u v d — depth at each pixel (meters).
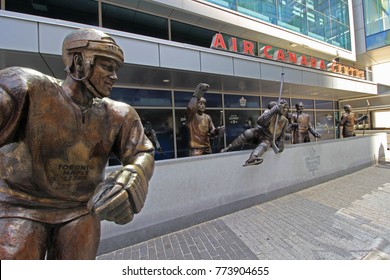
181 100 9.73
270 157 5.87
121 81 8.10
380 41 16.23
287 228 4.14
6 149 1.22
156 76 7.75
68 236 1.34
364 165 9.20
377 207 5.00
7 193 1.20
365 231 3.89
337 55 15.42
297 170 6.50
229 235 3.96
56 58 5.42
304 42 13.04
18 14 4.84
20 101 1.07
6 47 4.73
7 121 1.06
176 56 7.09
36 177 1.22
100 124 1.38
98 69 1.21
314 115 16.11
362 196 5.80
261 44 12.14
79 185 1.37
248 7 10.79
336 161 7.84
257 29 10.85
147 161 1.38
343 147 8.18
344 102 17.94
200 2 9.12
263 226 4.27
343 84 12.90
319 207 5.16
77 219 1.38
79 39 1.19
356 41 17.61
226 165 5.00
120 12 8.13
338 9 16.09
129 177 1.18
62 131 1.23
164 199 4.09
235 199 5.10
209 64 7.80
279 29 11.76
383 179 7.46
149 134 7.95
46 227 1.30
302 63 11.94
